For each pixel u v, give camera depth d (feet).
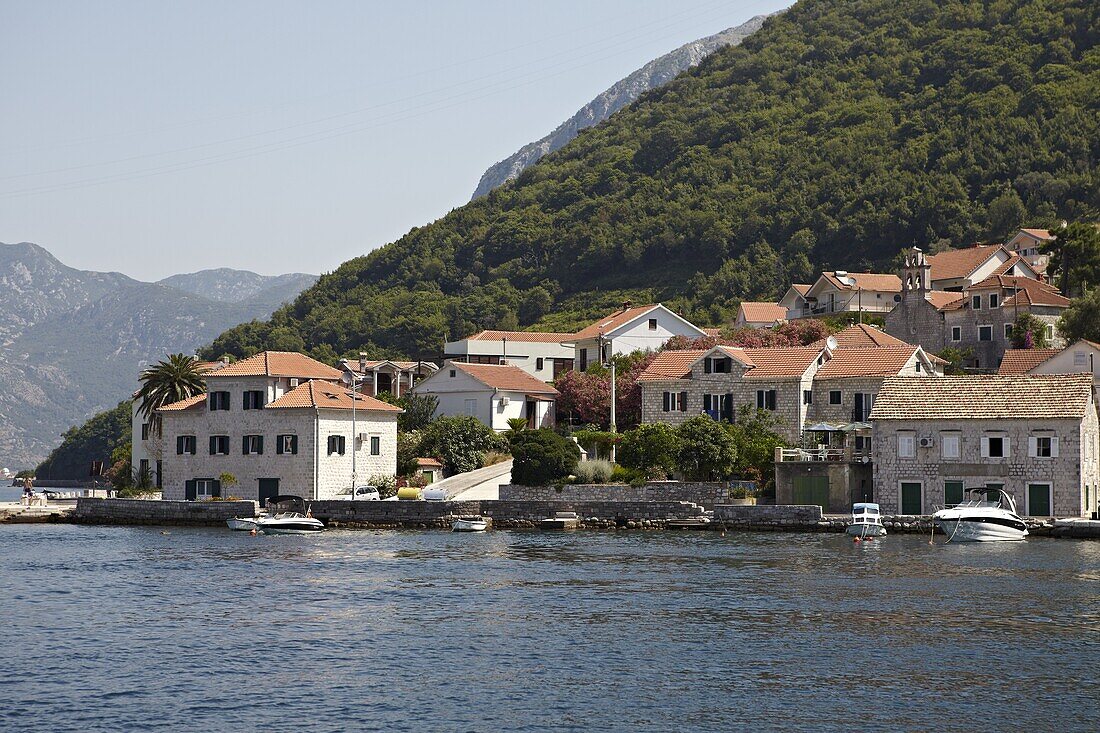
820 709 158.61
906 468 370.32
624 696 164.14
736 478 405.18
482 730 149.79
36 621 215.51
